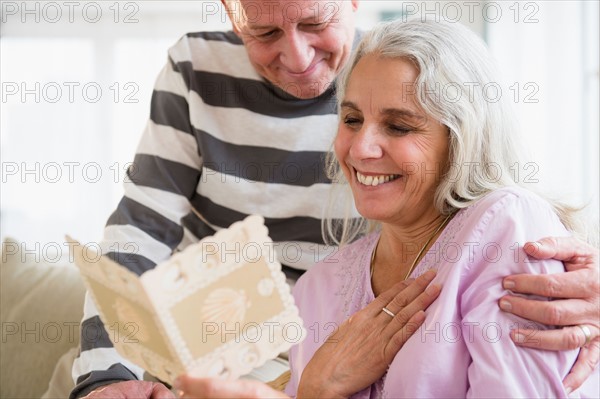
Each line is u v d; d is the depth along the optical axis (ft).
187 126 6.46
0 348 7.78
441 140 4.44
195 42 6.47
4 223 16.76
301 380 4.37
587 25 11.75
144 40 16.63
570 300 4.00
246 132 6.34
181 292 3.32
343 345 4.34
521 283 4.03
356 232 5.74
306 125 6.24
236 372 3.54
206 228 6.75
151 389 4.68
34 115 16.80
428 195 4.54
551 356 3.92
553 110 12.09
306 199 6.33
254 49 5.70
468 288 4.13
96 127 16.92
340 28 5.61
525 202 4.31
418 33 4.42
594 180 11.57
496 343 3.90
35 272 8.26
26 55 16.61
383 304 4.42
